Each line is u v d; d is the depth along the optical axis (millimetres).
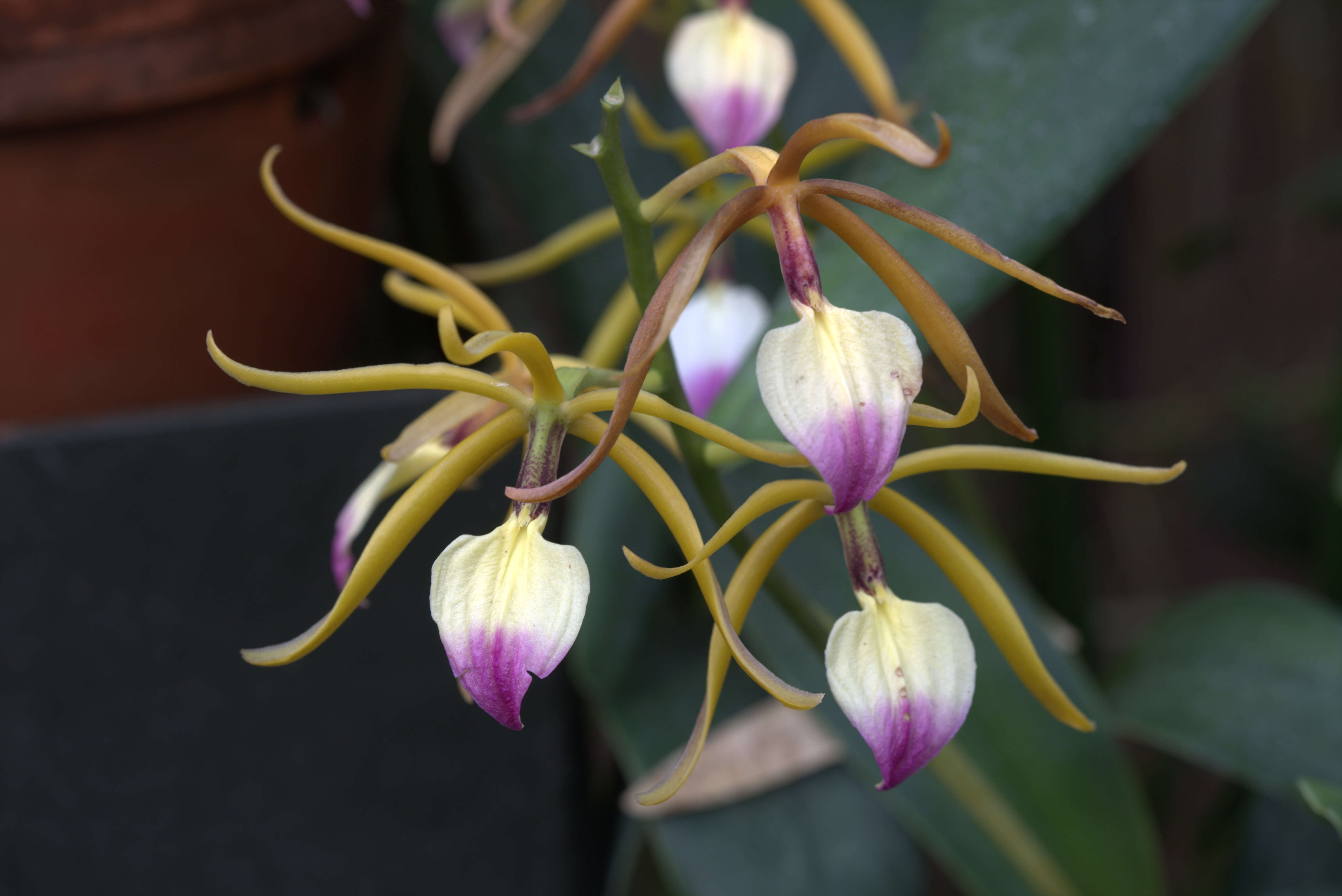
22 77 340
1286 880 493
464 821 403
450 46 451
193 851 396
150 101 351
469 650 252
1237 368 789
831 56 491
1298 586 825
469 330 323
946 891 710
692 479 308
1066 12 362
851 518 276
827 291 350
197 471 373
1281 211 657
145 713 387
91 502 371
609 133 260
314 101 403
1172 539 823
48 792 388
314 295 425
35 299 365
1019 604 415
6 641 376
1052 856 365
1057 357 536
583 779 439
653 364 291
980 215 354
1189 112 729
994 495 723
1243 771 390
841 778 438
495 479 382
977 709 387
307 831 398
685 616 472
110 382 389
